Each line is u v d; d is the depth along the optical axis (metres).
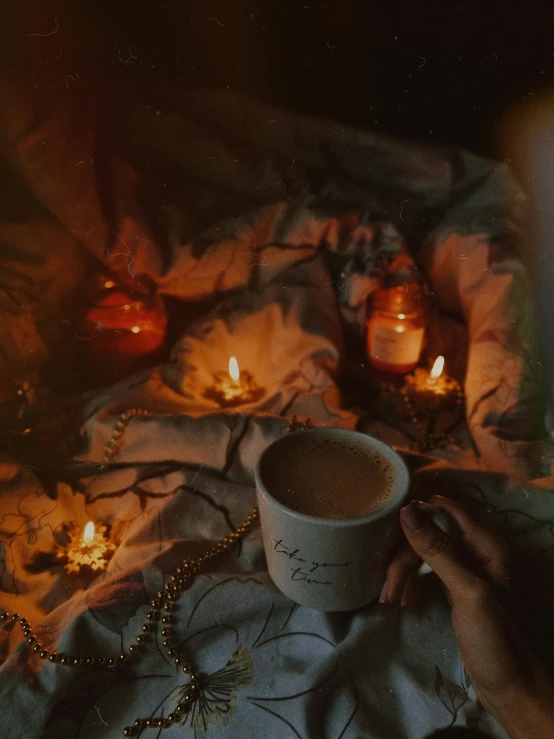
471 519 0.40
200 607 0.41
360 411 0.57
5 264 0.56
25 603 0.43
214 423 0.51
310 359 0.58
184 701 0.37
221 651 0.40
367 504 0.36
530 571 0.43
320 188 0.64
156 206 0.62
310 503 0.36
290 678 0.38
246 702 0.37
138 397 0.55
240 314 0.61
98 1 0.56
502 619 0.35
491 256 0.60
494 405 0.55
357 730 0.36
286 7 0.60
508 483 0.47
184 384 0.58
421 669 0.39
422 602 0.41
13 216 0.57
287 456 0.39
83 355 0.60
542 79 0.62
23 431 0.52
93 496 0.50
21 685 0.36
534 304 0.58
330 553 0.35
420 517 0.36
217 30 0.60
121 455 0.52
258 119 0.64
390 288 0.61
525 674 0.34
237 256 0.62
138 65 0.60
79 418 0.55
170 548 0.44
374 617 0.40
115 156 0.60
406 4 0.61
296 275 0.62
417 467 0.50
